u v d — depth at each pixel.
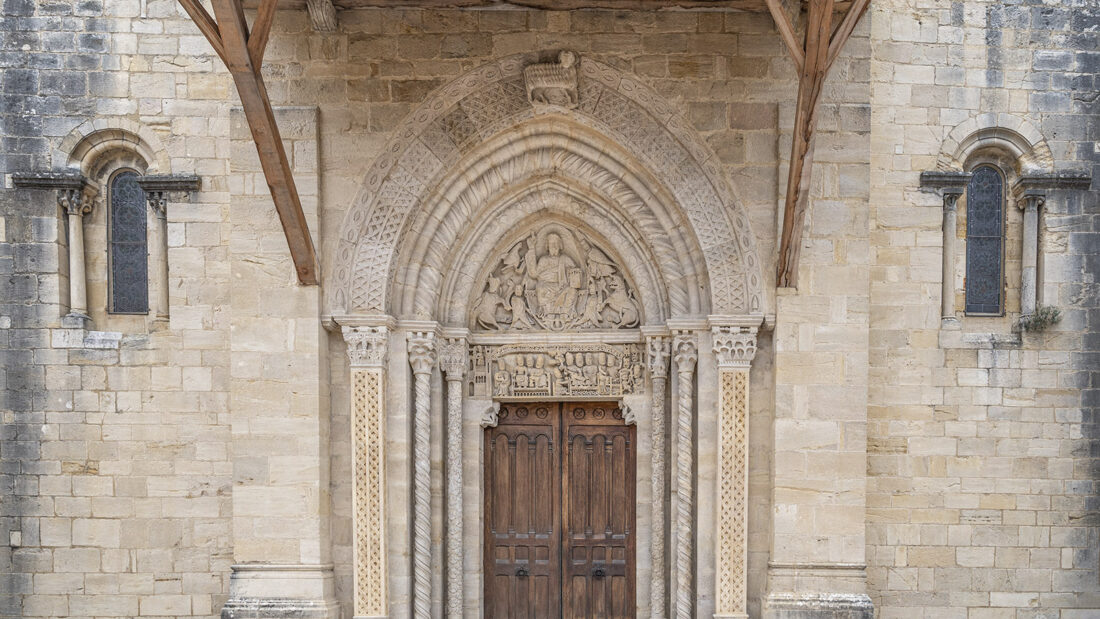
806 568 9.31
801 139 8.21
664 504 10.17
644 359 10.48
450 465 10.16
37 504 10.70
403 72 9.57
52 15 10.84
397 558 9.66
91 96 10.86
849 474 9.38
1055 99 11.05
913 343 10.84
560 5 9.42
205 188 10.75
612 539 10.68
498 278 10.65
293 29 9.54
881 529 10.77
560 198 10.34
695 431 9.95
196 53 10.81
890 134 10.87
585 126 9.72
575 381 10.52
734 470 9.49
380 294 9.53
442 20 9.57
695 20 9.56
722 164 9.56
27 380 10.76
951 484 10.81
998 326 11.15
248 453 9.35
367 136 9.55
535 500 10.77
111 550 10.68
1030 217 11.08
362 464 9.50
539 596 10.66
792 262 9.06
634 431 10.70
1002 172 11.20
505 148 9.86
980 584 10.77
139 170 11.13
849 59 9.57
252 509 9.32
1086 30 11.07
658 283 10.19
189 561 10.67
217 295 10.73
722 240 9.58
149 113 10.83
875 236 10.87
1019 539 10.80
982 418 10.85
